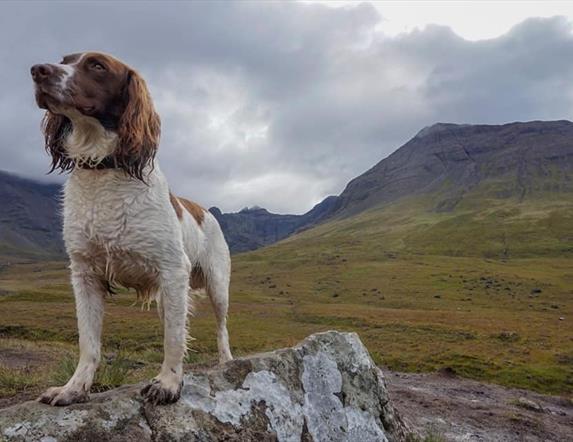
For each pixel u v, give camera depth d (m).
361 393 1.52
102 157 1.00
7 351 2.91
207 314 9.03
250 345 6.44
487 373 6.03
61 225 1.09
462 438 2.19
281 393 1.29
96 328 1.06
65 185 1.07
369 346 7.32
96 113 1.00
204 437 1.06
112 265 1.04
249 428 1.15
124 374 1.44
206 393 1.16
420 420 2.36
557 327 9.70
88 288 1.07
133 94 1.03
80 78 0.98
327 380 1.44
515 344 7.86
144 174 1.03
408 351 6.96
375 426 1.48
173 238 1.06
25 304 10.82
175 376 1.08
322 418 1.35
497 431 2.40
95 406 1.00
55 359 2.64
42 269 40.38
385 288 17.66
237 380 1.24
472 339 8.19
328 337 1.55
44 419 0.94
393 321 9.90
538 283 17.89
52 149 1.07
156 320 8.01
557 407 3.36
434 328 9.09
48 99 0.96
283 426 1.22
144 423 1.02
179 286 1.06
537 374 6.02
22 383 1.51
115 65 1.03
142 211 1.03
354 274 21.36
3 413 0.94
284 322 9.82
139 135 1.02
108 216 1.01
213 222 1.56
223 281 1.56
